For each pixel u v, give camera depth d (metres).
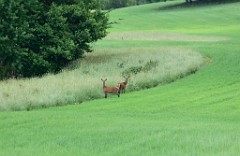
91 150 44.75
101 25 145.88
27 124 62.94
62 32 138.12
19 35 127.31
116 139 49.69
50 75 119.56
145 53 149.50
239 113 73.44
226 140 45.12
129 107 81.12
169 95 92.12
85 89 94.38
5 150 46.56
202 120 66.44
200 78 111.06
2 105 83.62
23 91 92.88
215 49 160.50
